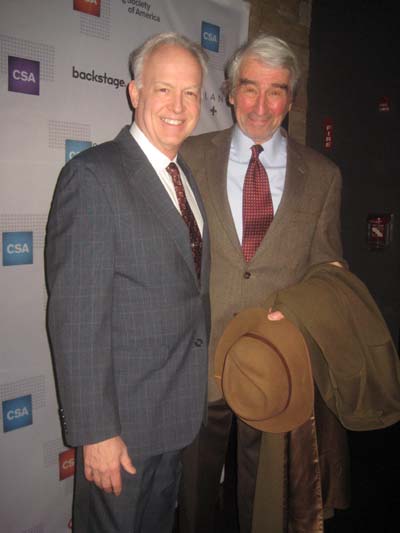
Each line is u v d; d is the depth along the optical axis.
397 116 2.62
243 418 1.32
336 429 1.62
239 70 1.42
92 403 0.93
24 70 1.40
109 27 1.59
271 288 1.46
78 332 0.92
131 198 1.00
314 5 2.84
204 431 1.51
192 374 1.13
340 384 1.34
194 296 1.12
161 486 1.21
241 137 1.50
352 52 2.76
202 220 1.27
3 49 1.35
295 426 1.31
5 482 1.53
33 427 1.57
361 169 2.81
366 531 1.79
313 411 1.41
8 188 1.42
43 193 1.49
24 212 1.46
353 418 1.40
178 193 1.16
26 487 1.58
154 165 1.12
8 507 1.54
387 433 2.59
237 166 1.50
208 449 1.53
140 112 1.09
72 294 0.92
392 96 2.63
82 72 1.54
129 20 1.64
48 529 1.66
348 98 2.81
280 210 1.44
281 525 1.41
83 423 0.93
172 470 1.23
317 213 1.51
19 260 1.47
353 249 2.91
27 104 1.42
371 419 1.40
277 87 1.38
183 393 1.11
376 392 1.40
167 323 1.06
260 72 1.36
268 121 1.41
